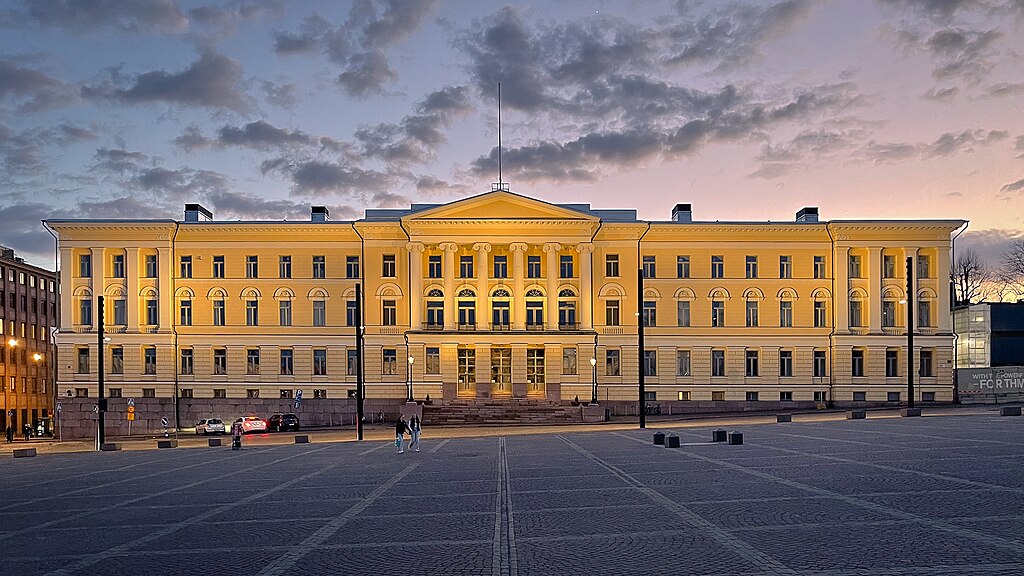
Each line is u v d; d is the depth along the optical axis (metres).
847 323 74.62
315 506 20.52
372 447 44.16
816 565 12.28
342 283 75.88
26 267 108.00
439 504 20.12
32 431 92.75
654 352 76.12
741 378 75.50
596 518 17.12
